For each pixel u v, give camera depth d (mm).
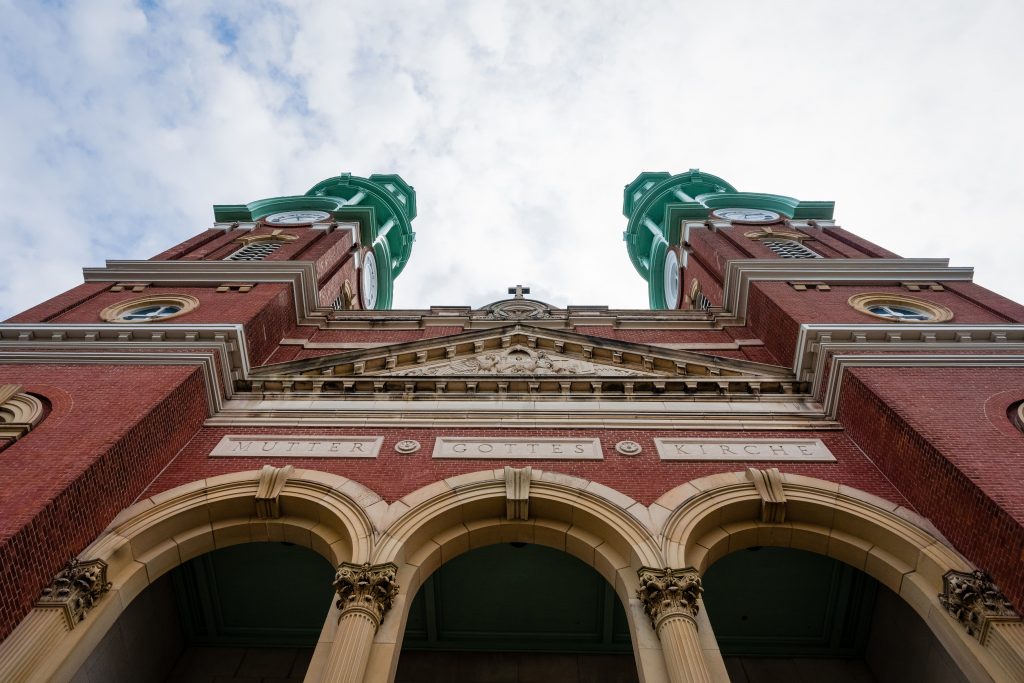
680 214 37094
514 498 13414
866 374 16109
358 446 15469
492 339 20578
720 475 14234
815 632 16156
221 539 13578
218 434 16094
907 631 14555
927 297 22578
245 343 18547
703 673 10023
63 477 12016
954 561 11969
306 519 13734
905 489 13727
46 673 10195
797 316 20562
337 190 47094
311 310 25578
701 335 24156
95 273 24391
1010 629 10555
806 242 31234
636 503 13438
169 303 22547
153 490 14016
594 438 15781
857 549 13172
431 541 13125
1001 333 17453
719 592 15672
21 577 10688
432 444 15531
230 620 16125
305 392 17875
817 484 13953
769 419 16562
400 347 19719
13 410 14531
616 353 19719
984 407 14391
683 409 17031
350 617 10922
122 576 12219
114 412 14297
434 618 15773
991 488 11734
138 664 14430
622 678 15555
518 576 15336
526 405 17172
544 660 15914
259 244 32000
